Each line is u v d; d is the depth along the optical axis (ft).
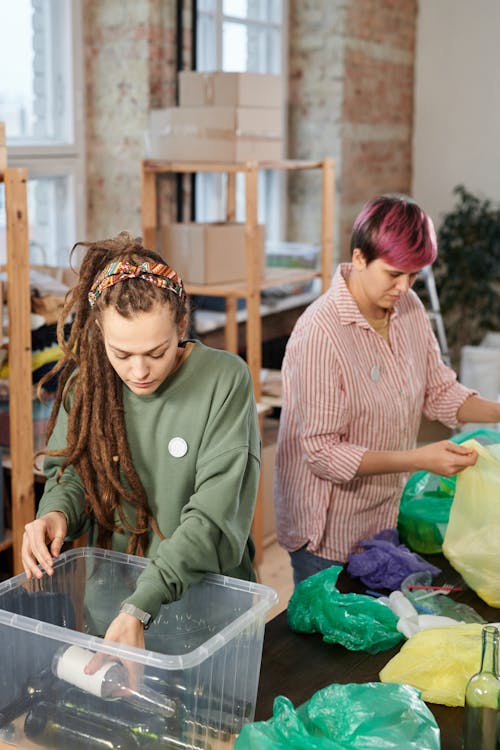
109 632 4.30
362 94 17.67
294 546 7.21
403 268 6.43
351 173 17.62
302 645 5.29
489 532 5.75
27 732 4.30
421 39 19.67
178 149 12.25
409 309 7.25
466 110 19.61
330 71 16.99
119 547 5.44
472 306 19.34
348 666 5.06
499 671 4.09
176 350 4.92
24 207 9.02
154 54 13.50
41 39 13.10
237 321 14.20
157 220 14.16
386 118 18.80
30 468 9.60
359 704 4.07
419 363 7.30
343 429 6.74
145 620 4.39
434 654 4.75
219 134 12.00
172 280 4.57
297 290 15.65
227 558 4.84
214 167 12.00
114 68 13.64
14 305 9.11
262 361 16.78
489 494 5.77
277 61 17.04
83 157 13.87
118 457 5.10
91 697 4.13
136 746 4.08
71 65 13.41
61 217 13.79
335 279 6.96
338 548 7.07
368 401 6.84
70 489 5.28
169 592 4.52
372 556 6.15
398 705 4.09
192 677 3.98
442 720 4.50
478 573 5.80
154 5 13.33
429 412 7.64
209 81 12.09
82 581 5.19
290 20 17.16
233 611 4.76
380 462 6.36
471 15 19.24
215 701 4.17
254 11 16.29
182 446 5.02
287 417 7.05
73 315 10.20
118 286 4.44
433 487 7.25
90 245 4.99
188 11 14.01
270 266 15.02
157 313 4.42
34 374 9.84
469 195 19.11
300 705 4.59
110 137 13.84
